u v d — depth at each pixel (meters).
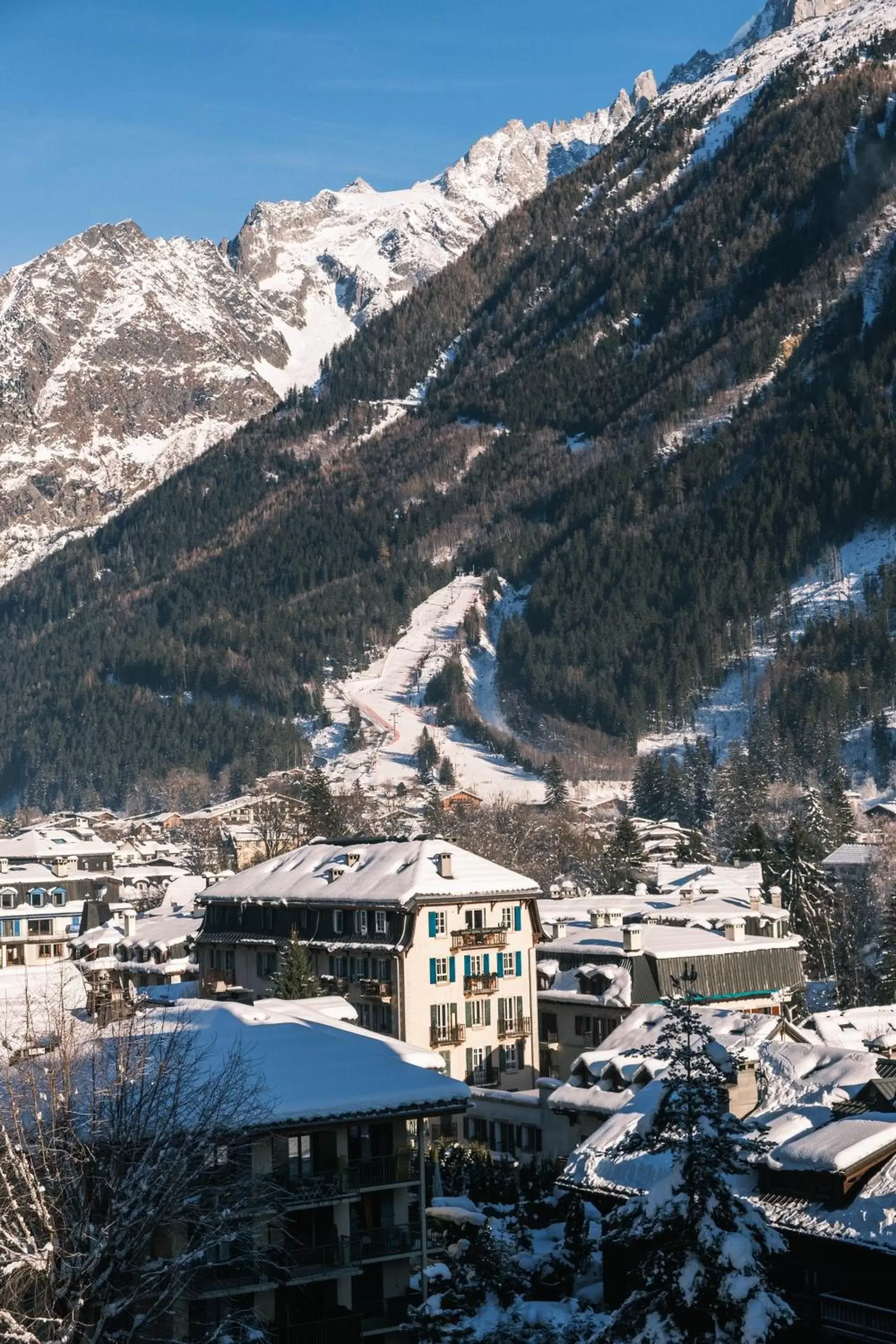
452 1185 97.31
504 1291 67.88
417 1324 66.50
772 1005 136.25
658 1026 96.00
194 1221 60.88
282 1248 68.75
